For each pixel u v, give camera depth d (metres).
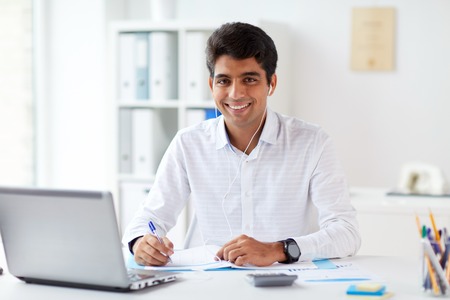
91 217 1.75
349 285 1.84
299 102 4.75
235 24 2.25
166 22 4.50
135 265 2.13
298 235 2.44
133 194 4.62
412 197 3.77
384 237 3.50
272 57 2.28
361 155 4.69
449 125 4.55
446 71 4.54
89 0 4.82
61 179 4.95
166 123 4.71
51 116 4.95
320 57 4.71
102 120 4.82
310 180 2.41
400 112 4.62
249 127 2.39
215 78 2.26
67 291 1.82
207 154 2.47
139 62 4.56
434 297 1.73
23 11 4.95
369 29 4.63
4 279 1.98
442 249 1.78
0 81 4.93
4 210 1.86
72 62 4.88
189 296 1.73
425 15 4.55
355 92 4.67
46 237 1.83
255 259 2.05
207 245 2.35
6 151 4.96
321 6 4.69
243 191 2.43
